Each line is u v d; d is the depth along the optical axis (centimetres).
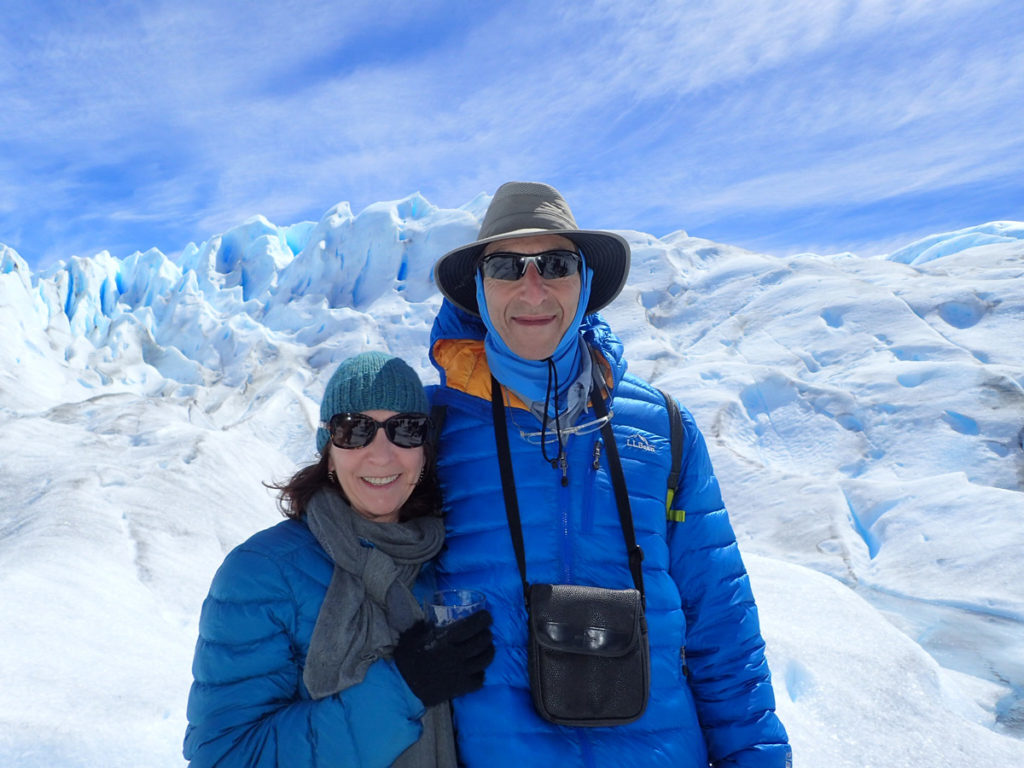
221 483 805
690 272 2192
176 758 278
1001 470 1048
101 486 710
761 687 146
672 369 1614
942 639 667
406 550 132
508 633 131
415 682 114
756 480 1142
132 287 3441
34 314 2530
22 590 457
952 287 1628
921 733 300
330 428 131
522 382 143
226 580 123
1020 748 291
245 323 2730
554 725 125
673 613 138
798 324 1684
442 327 162
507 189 152
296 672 123
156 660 379
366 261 2862
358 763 112
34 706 300
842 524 980
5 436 845
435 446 148
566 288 139
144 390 2400
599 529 137
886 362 1441
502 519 138
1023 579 754
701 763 134
